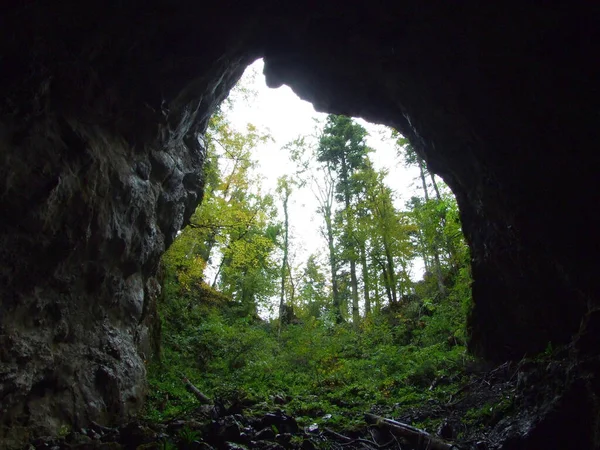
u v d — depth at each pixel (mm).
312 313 24750
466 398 8898
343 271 30422
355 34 8109
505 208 8562
